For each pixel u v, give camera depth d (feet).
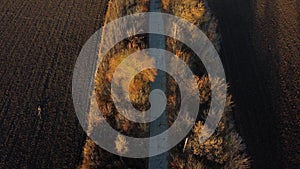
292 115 71.15
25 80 83.35
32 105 77.61
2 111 76.48
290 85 77.25
